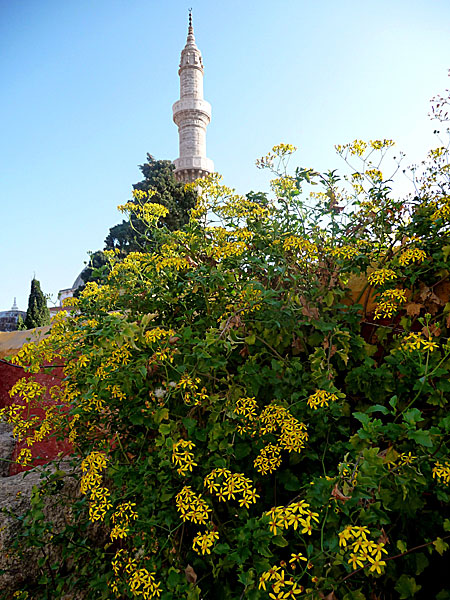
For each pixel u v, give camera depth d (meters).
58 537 2.24
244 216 2.48
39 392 2.29
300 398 1.89
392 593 1.55
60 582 2.19
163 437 1.74
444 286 2.19
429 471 1.48
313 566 1.33
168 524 1.69
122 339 1.92
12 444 3.85
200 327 2.21
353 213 2.48
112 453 2.10
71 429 2.39
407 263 2.13
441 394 1.75
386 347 2.25
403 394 1.96
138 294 2.51
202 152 30.72
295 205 2.57
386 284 2.23
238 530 1.57
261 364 2.12
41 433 2.32
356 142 2.56
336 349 2.06
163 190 18.78
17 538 2.35
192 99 30.22
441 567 1.60
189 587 1.54
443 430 1.71
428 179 2.50
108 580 1.97
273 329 2.08
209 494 1.73
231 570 1.67
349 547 1.15
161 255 2.51
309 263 2.38
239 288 2.23
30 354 2.24
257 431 1.79
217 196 2.53
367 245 2.39
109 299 2.59
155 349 1.94
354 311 2.22
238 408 1.77
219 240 2.35
